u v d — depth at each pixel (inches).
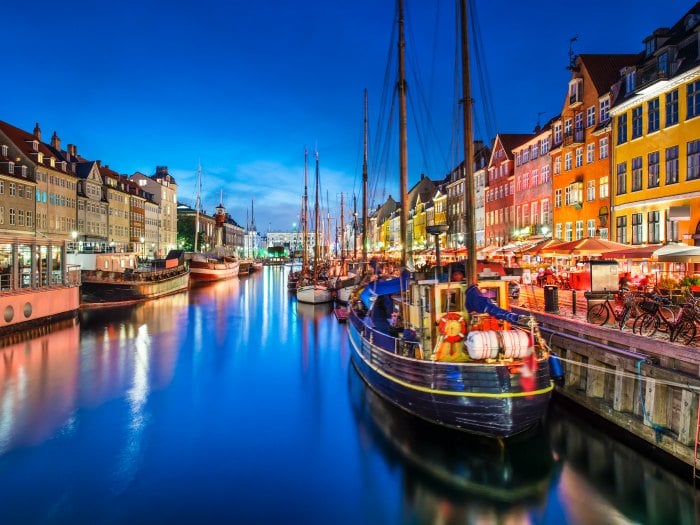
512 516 362.6
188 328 1166.3
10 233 1925.4
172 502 381.1
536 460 440.1
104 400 618.8
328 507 376.2
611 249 793.6
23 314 1057.5
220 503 379.6
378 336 600.4
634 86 1051.3
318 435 508.4
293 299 1822.1
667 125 944.9
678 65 913.5
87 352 891.4
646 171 1007.6
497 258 1466.5
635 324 492.7
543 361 442.9
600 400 498.9
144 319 1301.7
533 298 853.8
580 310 686.5
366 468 435.8
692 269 839.1
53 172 2256.4
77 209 2496.3
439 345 479.2
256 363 823.1
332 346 965.8
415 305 534.6
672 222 936.9
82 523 351.6
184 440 496.7
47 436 503.2
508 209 1818.4
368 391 638.5
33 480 411.8
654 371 422.6
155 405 602.2
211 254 3176.7
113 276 1672.0
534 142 1585.9
